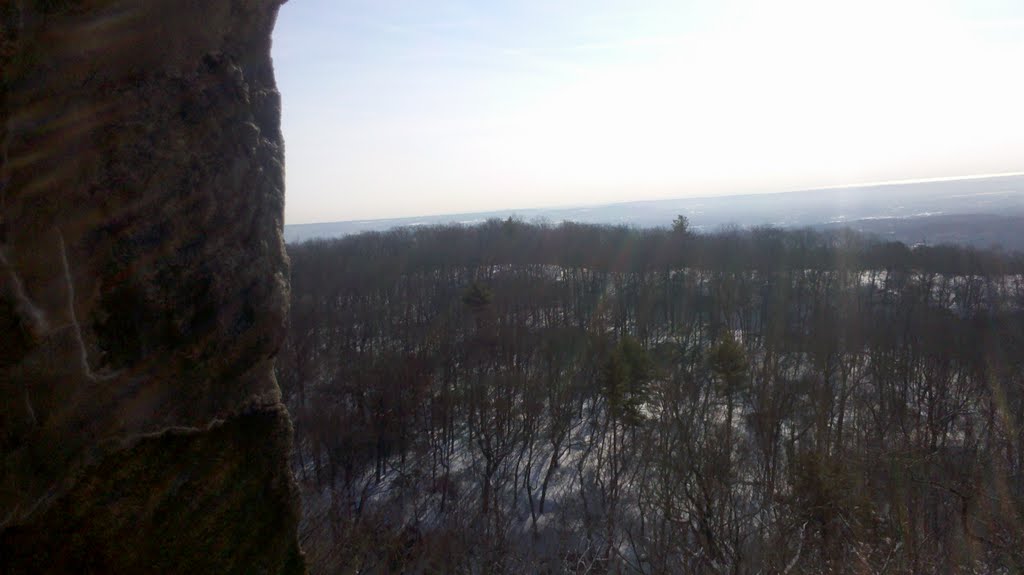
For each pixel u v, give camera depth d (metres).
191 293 2.69
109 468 2.47
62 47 2.36
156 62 2.60
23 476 2.27
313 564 8.90
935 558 10.67
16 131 2.26
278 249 3.09
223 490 2.82
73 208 2.38
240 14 2.93
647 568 15.07
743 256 46.16
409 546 18.53
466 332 35.53
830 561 10.42
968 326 32.19
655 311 41.88
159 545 2.60
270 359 3.04
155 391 2.60
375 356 33.25
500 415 27.88
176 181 2.64
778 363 31.03
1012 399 24.83
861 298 37.31
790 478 16.58
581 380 32.97
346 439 26.52
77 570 2.41
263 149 3.02
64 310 2.35
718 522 14.18
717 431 23.48
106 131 2.46
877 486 15.55
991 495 14.11
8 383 2.23
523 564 17.83
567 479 27.70
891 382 27.64
